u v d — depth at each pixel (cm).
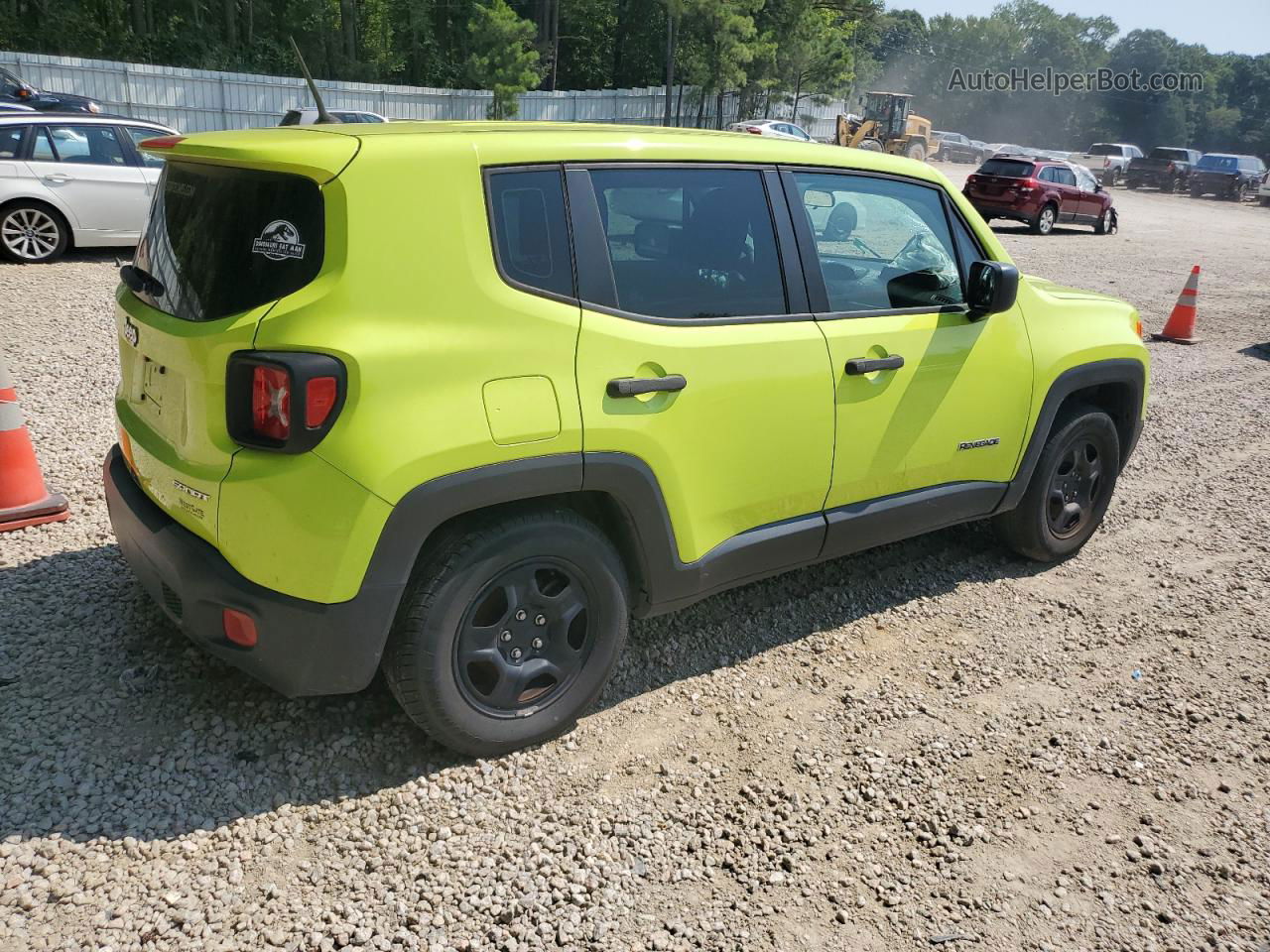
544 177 296
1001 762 332
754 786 312
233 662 286
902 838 293
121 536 323
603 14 5206
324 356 255
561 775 310
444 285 272
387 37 4706
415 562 283
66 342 772
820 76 4409
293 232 264
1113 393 498
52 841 264
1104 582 477
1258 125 12275
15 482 446
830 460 365
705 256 331
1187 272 1694
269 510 262
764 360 337
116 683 333
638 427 307
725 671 377
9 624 364
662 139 329
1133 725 358
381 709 331
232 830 276
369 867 268
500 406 279
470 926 251
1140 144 11075
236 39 4212
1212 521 569
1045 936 261
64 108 1792
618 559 322
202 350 267
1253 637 429
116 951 235
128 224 1136
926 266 400
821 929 258
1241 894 279
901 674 383
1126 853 293
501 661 304
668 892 267
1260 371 973
